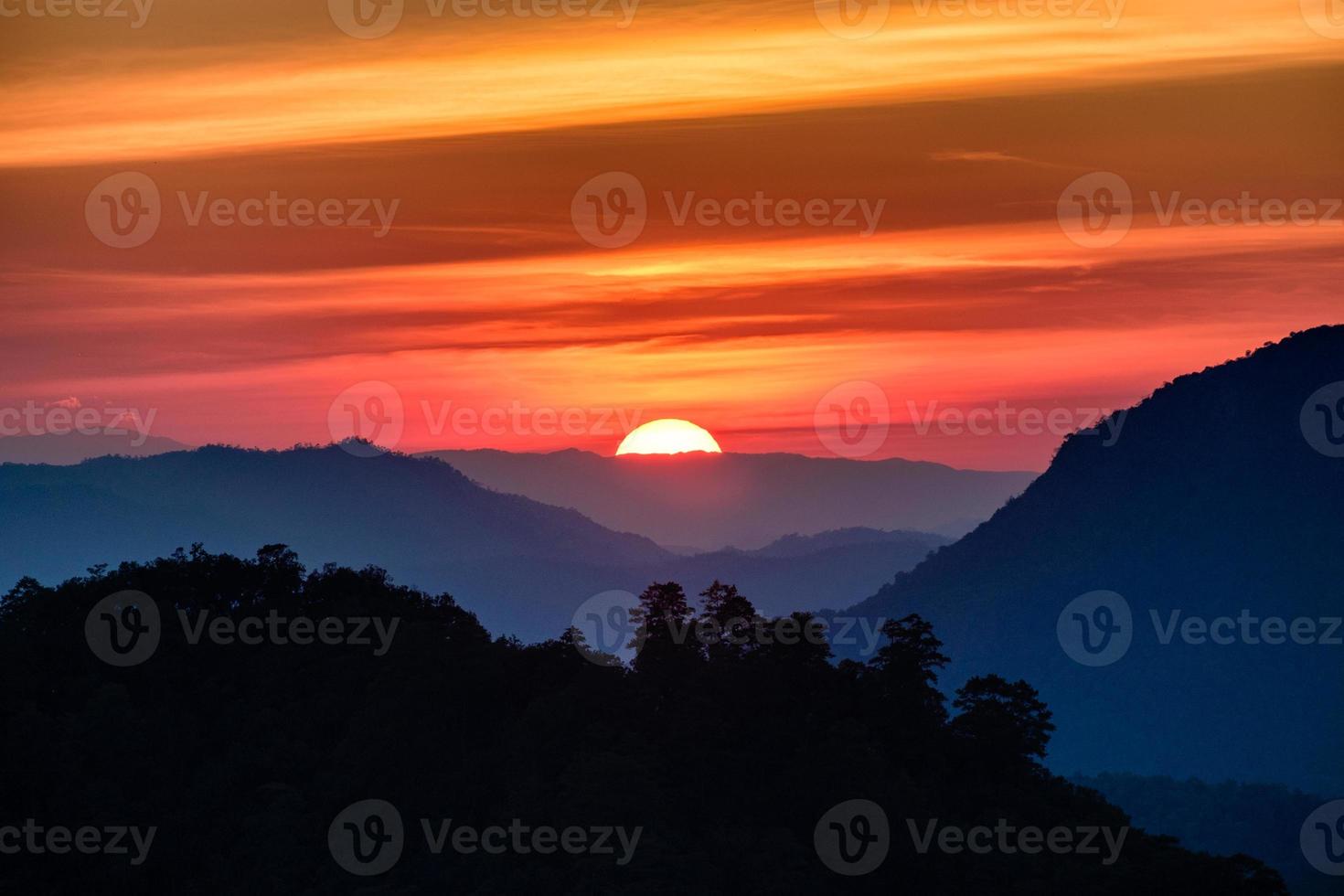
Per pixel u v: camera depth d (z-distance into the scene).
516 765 117.25
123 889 108.06
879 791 115.50
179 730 124.25
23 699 124.38
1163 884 111.06
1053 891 108.69
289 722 125.50
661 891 102.62
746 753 120.38
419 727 121.19
